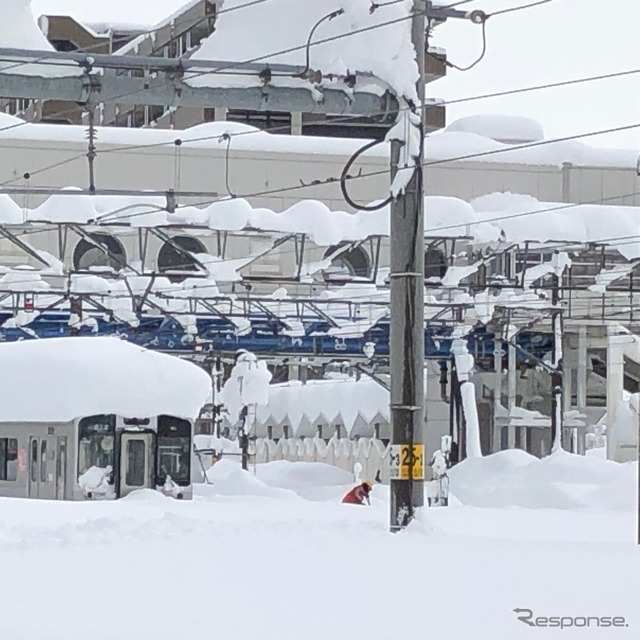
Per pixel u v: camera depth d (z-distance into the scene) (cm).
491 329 4966
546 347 5600
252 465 5522
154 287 4616
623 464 4247
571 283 5019
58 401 3681
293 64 2195
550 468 4344
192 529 2144
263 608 1227
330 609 1219
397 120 2225
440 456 4075
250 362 4862
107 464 3662
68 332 5019
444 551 1764
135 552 1764
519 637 1054
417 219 2220
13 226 3997
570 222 4372
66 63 2133
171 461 3741
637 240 4397
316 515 2772
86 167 5550
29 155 5494
